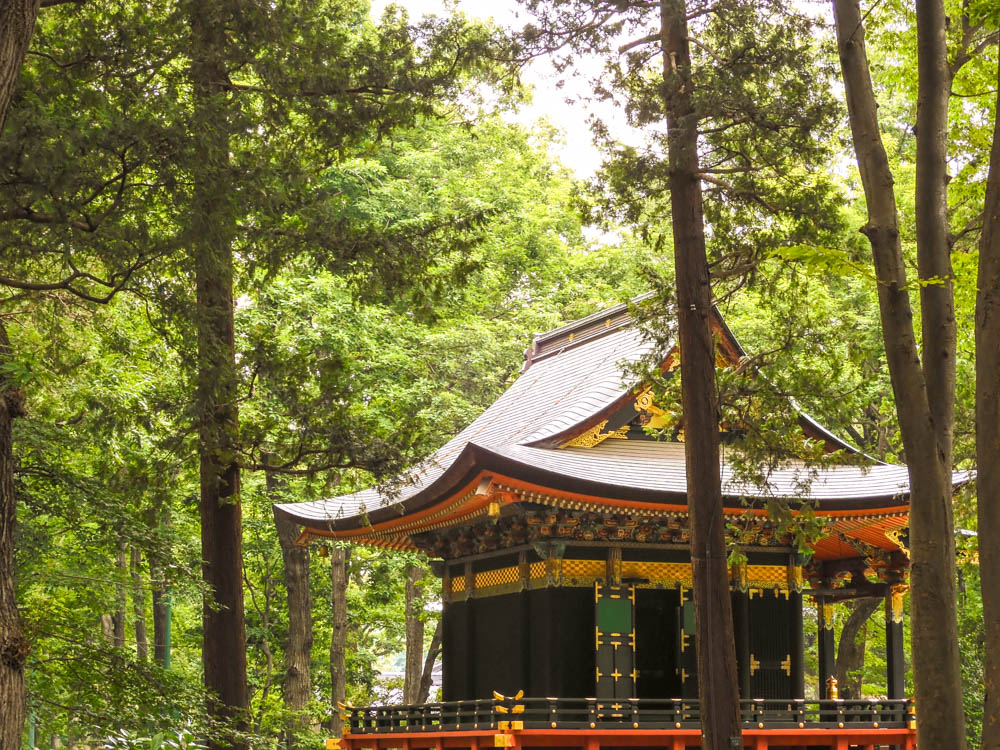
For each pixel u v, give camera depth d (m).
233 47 19.27
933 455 15.25
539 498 22.50
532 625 24.91
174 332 22.50
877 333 36.19
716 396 17.95
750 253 19.33
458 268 20.17
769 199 19.39
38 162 14.88
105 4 18.64
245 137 18.89
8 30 11.77
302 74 19.39
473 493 22.48
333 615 37.84
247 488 36.41
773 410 19.75
